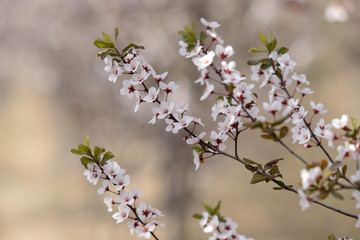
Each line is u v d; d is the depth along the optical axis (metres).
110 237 10.76
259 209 12.12
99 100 11.16
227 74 1.71
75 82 11.25
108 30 10.11
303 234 9.93
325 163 1.49
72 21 10.62
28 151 21.77
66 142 12.91
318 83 11.35
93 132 11.39
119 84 10.87
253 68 1.87
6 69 12.07
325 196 1.46
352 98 11.49
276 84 1.84
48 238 11.75
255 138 11.72
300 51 10.27
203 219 1.54
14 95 24.34
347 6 7.70
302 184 1.47
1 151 22.23
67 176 16.62
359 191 1.51
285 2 8.40
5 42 11.37
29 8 10.98
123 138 11.04
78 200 14.19
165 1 9.63
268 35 9.89
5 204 15.02
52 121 13.32
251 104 1.89
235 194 13.02
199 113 8.91
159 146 10.25
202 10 9.62
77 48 10.94
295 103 1.76
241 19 9.76
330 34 9.62
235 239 1.56
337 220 9.01
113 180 1.87
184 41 1.80
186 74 9.10
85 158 1.86
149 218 1.87
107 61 1.90
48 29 10.94
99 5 10.05
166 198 10.17
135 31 9.74
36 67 11.49
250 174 13.72
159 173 10.66
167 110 1.88
